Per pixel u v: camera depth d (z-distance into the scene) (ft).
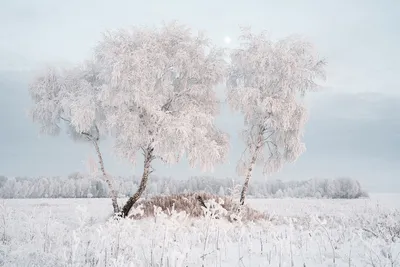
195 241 22.07
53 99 61.46
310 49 63.52
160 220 20.67
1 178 217.56
